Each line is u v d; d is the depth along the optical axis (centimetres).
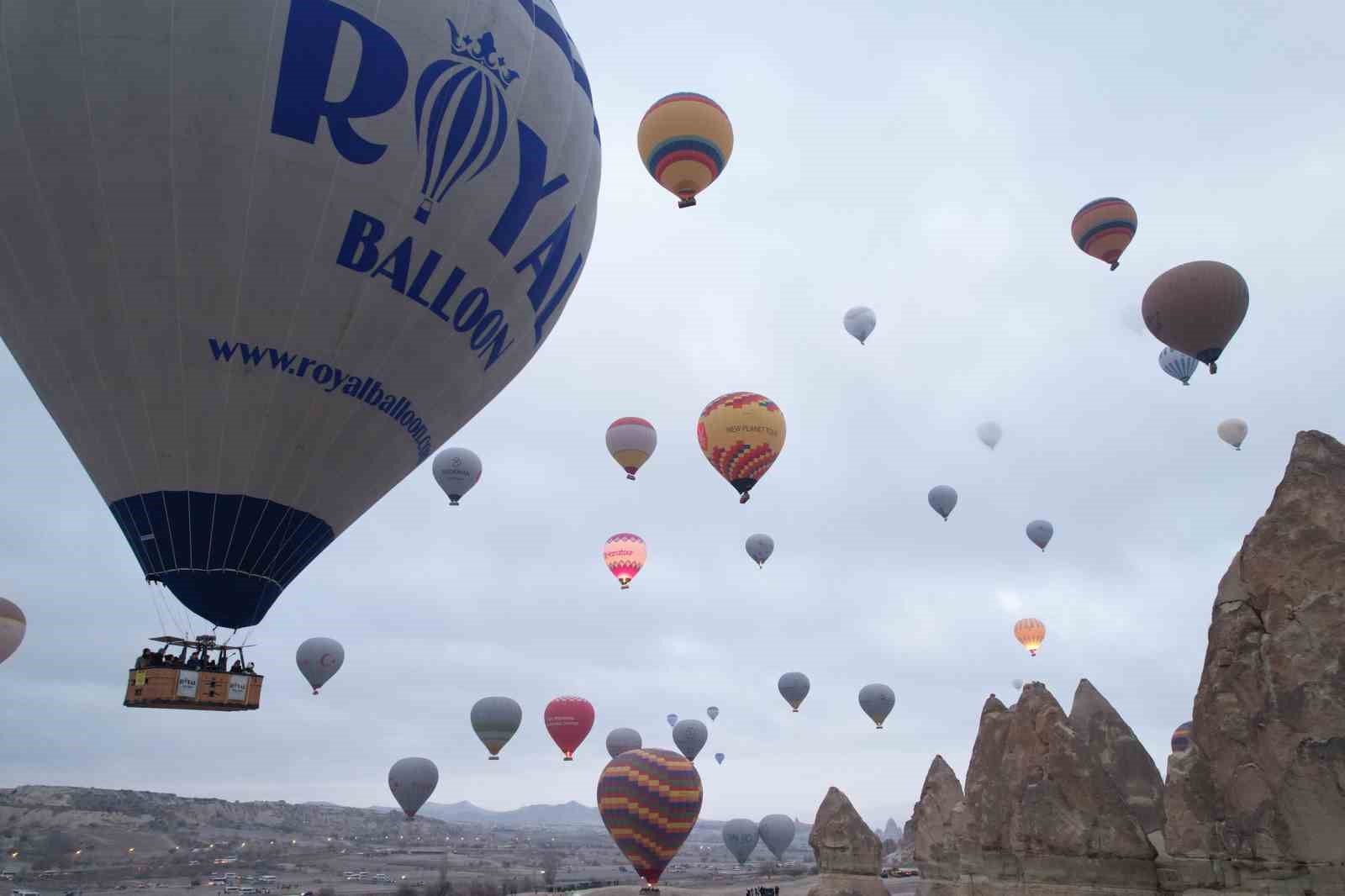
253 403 2450
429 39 2453
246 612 2572
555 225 2881
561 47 2891
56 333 2381
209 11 2219
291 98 2278
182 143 2239
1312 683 1370
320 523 2686
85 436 2492
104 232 2275
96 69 2195
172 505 2478
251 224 2319
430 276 2570
